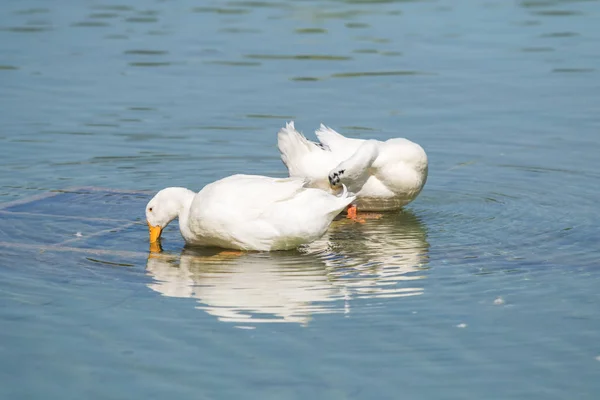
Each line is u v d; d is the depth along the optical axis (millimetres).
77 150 17484
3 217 13891
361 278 11453
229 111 19922
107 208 14523
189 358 9141
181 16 29188
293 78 22391
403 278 11430
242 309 10406
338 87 21656
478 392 8461
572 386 8562
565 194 15234
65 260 12062
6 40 25625
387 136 18297
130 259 12227
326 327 9883
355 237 13375
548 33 26453
